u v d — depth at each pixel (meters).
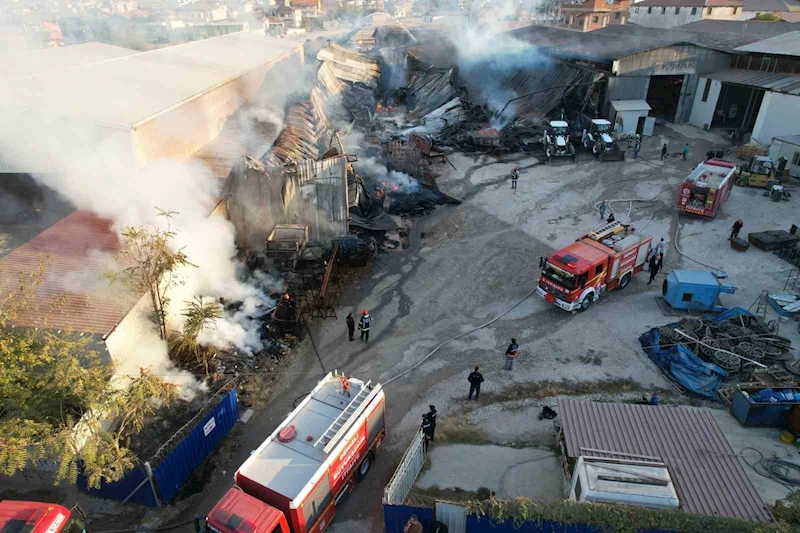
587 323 24.17
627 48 51.69
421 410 19.64
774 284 26.19
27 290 18.22
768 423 18.17
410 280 27.70
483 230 32.72
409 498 15.98
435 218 34.44
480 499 15.96
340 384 17.00
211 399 18.88
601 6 88.56
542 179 40.31
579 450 15.05
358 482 16.69
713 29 73.50
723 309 24.05
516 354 22.12
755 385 19.25
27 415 14.52
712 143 47.06
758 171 37.44
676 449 15.01
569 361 21.89
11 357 14.99
